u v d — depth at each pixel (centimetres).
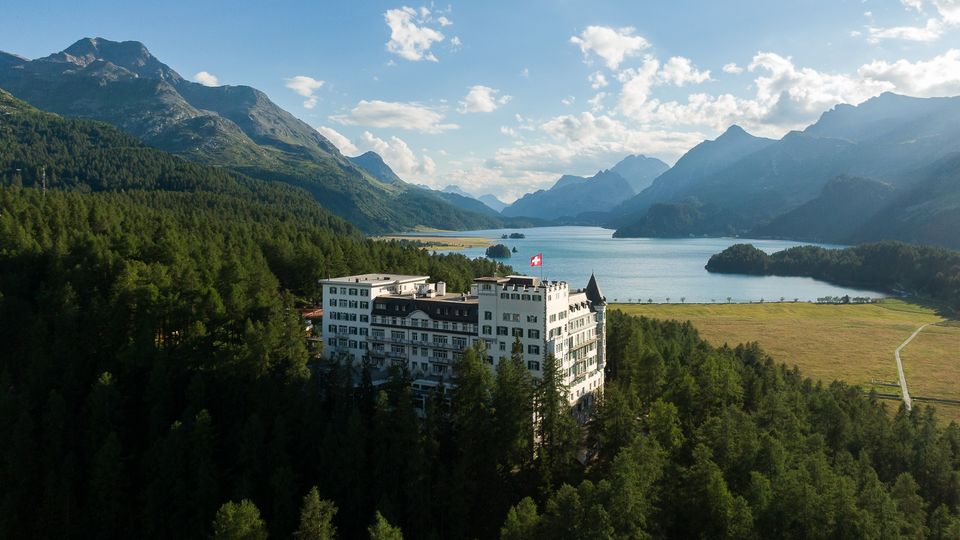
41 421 11769
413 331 15488
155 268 15888
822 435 12669
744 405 14862
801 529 9175
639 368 14600
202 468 10700
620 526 8462
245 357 12800
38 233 18600
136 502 11081
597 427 12462
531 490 11406
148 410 12388
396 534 8206
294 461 11569
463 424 11512
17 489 10862
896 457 12250
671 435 11331
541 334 13788
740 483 10294
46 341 13600
